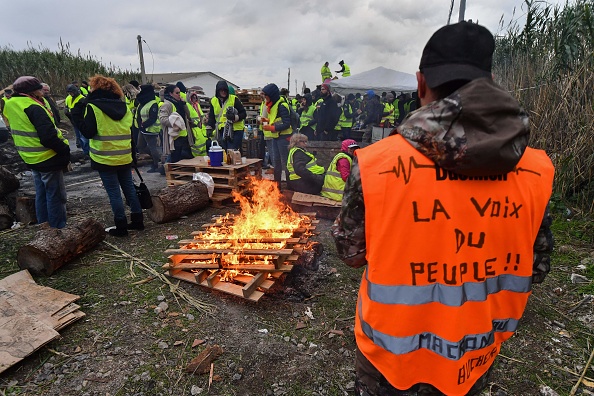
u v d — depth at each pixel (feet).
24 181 24.54
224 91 23.82
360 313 4.21
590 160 15.40
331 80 48.98
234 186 18.56
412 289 3.54
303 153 18.04
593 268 11.87
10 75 53.88
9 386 7.20
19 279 10.46
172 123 22.47
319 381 7.48
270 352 8.24
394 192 3.35
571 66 16.21
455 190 3.32
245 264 10.71
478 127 3.03
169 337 8.71
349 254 3.90
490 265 3.56
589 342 8.83
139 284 11.03
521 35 18.81
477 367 3.84
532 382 7.61
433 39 3.50
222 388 7.28
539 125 16.92
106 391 7.16
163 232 15.42
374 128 38.14
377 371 4.11
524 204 3.47
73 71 59.72
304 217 14.89
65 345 8.38
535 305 10.25
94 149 13.53
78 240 12.35
